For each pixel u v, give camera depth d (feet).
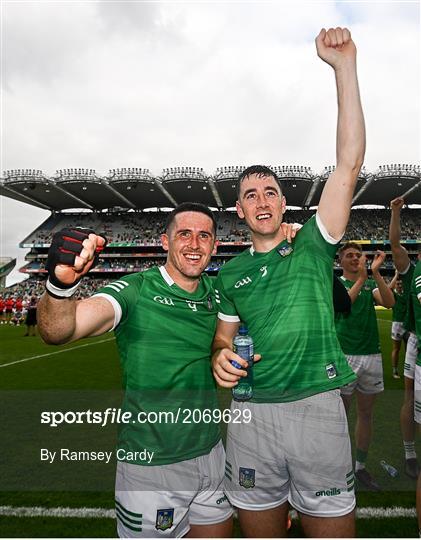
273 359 6.51
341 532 6.14
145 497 5.95
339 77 7.00
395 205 12.16
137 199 129.90
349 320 11.60
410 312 11.16
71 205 137.39
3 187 114.01
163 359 6.16
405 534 8.31
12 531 8.43
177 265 6.40
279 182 7.15
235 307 6.95
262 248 7.04
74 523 8.71
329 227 6.68
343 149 6.73
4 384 21.89
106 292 6.10
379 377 11.55
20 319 74.23
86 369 26.76
